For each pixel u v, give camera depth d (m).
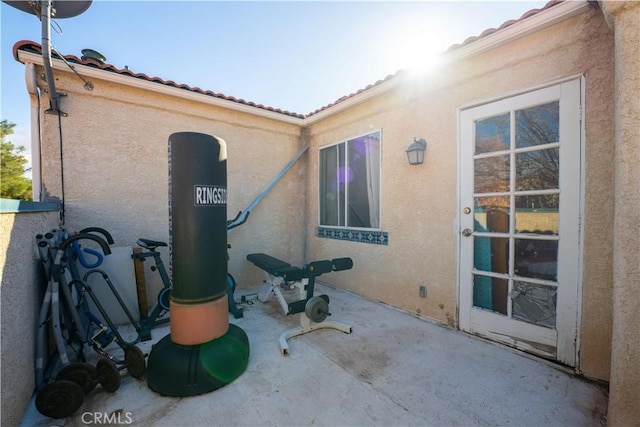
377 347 2.56
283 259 4.91
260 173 4.60
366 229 3.92
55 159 3.05
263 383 2.05
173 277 2.08
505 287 2.53
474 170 2.72
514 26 2.27
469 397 1.88
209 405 1.82
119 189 3.41
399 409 1.78
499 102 2.53
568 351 2.16
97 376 1.92
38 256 2.09
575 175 2.11
